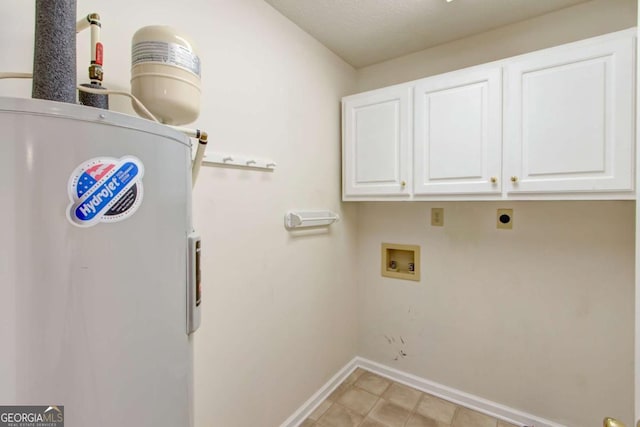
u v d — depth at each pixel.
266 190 1.53
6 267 0.45
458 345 1.95
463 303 1.92
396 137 1.81
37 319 0.47
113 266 0.54
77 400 0.50
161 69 0.81
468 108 1.56
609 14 1.48
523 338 1.75
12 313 0.45
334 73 2.05
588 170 1.29
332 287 2.07
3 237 0.45
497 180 1.49
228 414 1.34
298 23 1.70
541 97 1.38
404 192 1.78
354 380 2.19
